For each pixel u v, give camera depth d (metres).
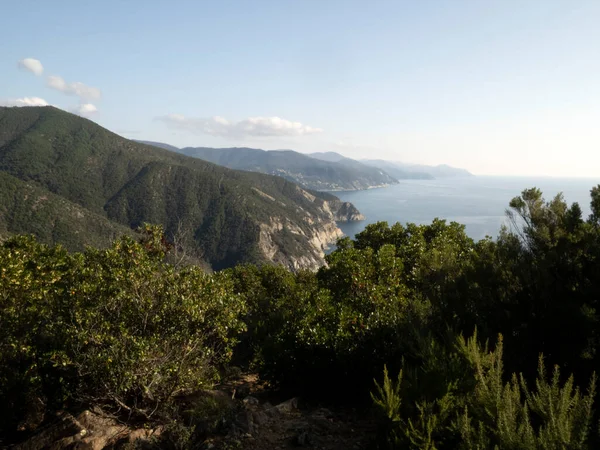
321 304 11.67
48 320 9.30
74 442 6.98
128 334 8.09
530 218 9.03
